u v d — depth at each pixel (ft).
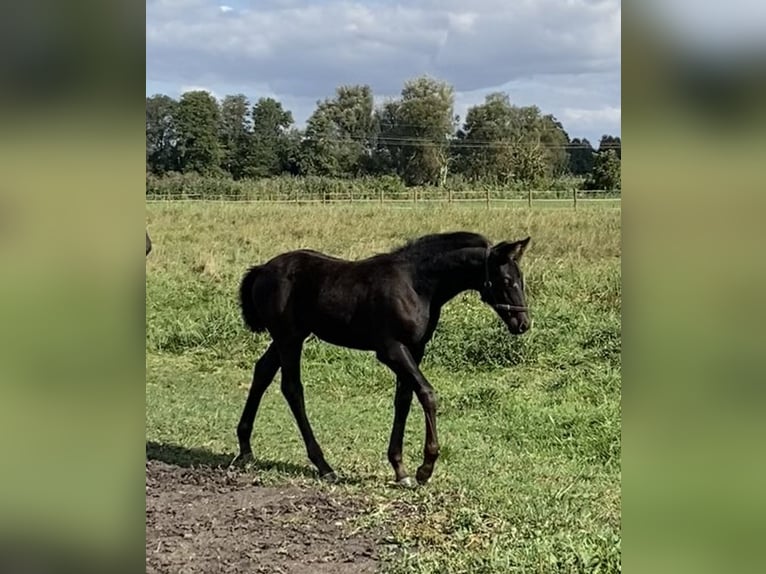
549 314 32.91
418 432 22.94
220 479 17.93
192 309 37.60
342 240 53.57
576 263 42.22
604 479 18.35
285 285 18.63
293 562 13.23
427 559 13.20
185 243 53.01
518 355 29.71
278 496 16.78
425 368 29.68
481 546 13.76
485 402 25.64
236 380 30.12
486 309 34.12
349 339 18.21
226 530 14.67
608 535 13.62
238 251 49.85
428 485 17.63
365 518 15.37
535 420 23.48
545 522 14.82
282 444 21.44
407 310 17.40
